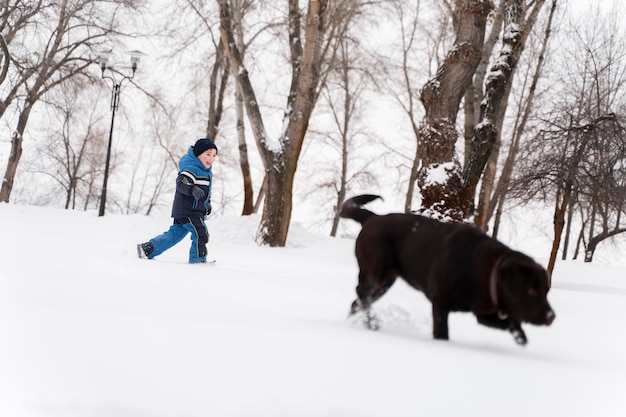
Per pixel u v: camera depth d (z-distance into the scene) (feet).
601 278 49.37
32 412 6.47
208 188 29.37
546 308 11.57
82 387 7.11
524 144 41.93
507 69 46.11
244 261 35.99
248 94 60.44
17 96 102.78
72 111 117.19
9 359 7.90
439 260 12.98
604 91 59.16
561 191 40.40
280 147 59.36
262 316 13.23
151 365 7.91
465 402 7.60
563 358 12.70
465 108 66.69
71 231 47.21
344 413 6.93
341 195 120.37
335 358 8.77
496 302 12.14
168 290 17.04
